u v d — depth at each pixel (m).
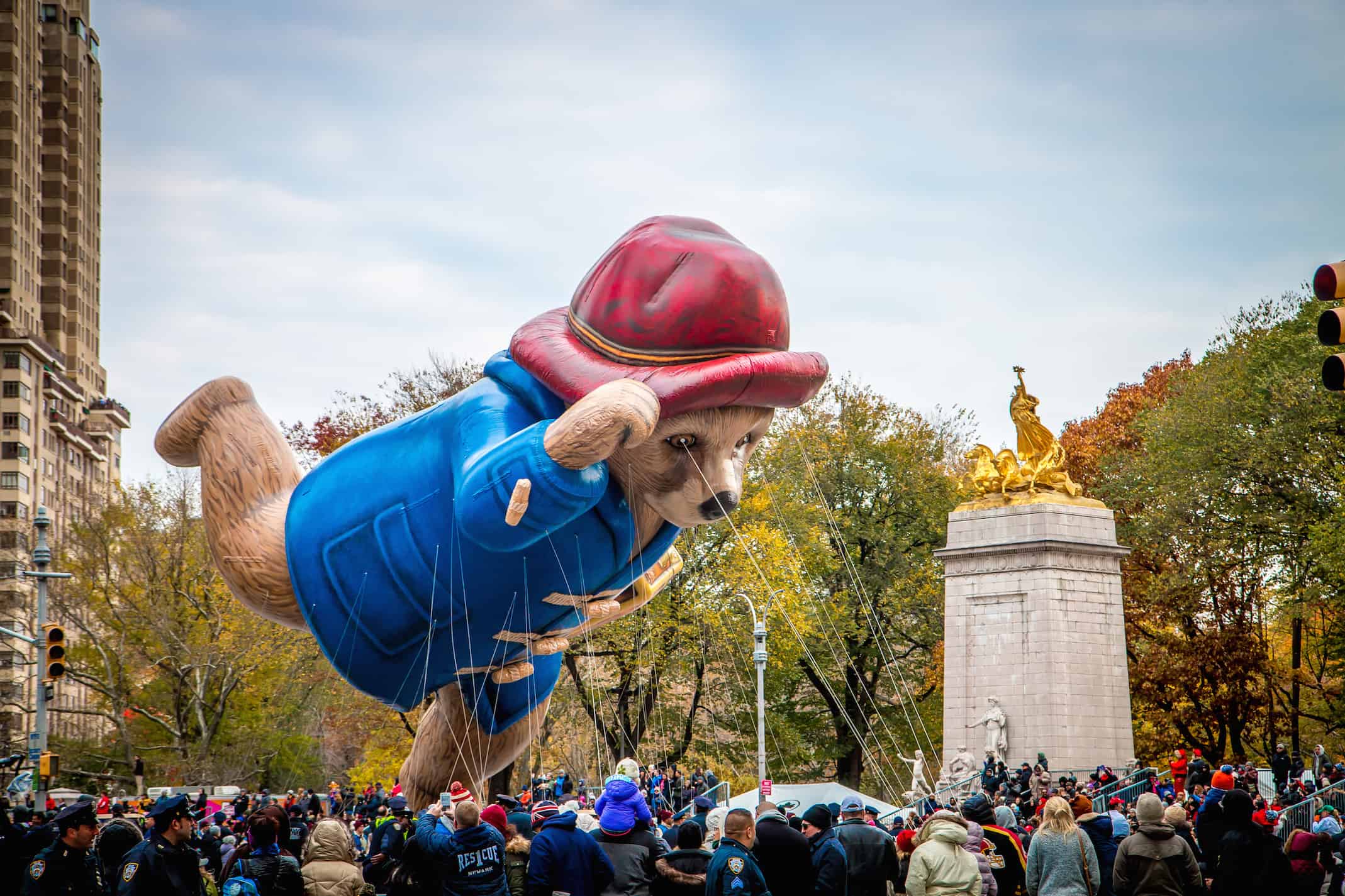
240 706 55.94
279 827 14.30
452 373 56.53
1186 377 63.34
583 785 33.22
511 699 21.06
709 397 17.89
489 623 19.58
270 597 20.45
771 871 14.14
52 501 132.25
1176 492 56.50
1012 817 18.95
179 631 53.06
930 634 63.72
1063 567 48.03
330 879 14.83
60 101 146.75
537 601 19.41
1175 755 60.34
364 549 19.48
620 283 18.56
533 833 16.84
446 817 16.55
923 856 14.83
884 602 63.16
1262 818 20.58
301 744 60.06
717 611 50.44
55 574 34.88
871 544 64.19
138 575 54.91
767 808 16.47
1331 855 18.83
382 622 19.66
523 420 18.88
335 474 20.08
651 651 48.38
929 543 65.81
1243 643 57.72
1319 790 35.75
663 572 21.92
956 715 49.09
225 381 21.34
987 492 50.34
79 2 151.38
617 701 51.78
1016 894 17.77
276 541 20.44
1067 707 47.06
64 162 147.62
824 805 14.87
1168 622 60.41
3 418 123.81
